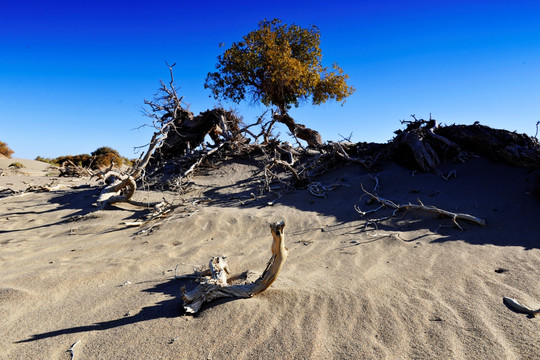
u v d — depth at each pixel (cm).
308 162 1287
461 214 684
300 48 2089
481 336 313
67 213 949
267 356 295
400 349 301
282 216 813
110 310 383
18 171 2191
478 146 1048
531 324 327
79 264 541
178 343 316
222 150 1581
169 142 1667
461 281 433
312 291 405
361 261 530
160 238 695
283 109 1891
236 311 362
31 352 309
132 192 988
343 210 835
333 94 2095
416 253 553
